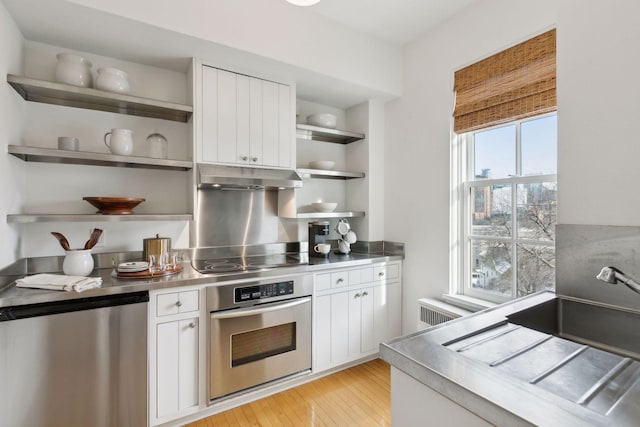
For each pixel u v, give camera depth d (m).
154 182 2.39
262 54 2.21
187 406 1.91
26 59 1.99
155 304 1.82
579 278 1.42
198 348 1.95
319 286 2.44
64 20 1.79
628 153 1.28
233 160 2.36
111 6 1.72
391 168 3.11
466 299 2.40
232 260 2.59
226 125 2.34
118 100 2.02
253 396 2.20
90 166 2.19
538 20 2.01
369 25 2.65
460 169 2.57
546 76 1.94
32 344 1.51
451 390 0.75
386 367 2.68
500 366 0.86
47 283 1.63
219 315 1.98
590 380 0.78
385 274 2.86
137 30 1.90
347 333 2.60
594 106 1.38
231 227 2.70
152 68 2.38
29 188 2.01
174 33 1.93
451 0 2.35
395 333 2.93
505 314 1.25
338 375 2.54
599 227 1.35
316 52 2.47
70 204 2.12
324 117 2.90
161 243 2.14
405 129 2.97
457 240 2.58
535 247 2.10
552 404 0.66
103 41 2.02
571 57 1.46
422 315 2.60
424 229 2.78
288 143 2.62
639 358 1.23
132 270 1.92
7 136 1.70
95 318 1.63
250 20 2.18
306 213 2.91
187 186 2.46
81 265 1.88
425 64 2.78
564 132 1.48
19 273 1.88
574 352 0.94
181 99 2.47
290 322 2.28
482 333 1.09
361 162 3.18
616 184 1.31
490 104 2.26
